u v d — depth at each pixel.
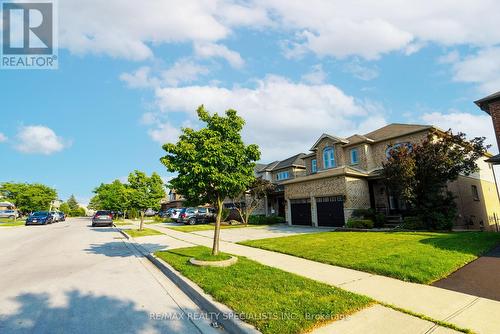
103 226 29.31
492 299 5.02
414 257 7.86
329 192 20.47
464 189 19.67
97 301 5.61
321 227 20.48
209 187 8.44
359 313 4.52
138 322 4.64
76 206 101.69
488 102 14.38
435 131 16.72
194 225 26.89
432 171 14.77
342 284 6.08
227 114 8.92
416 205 15.66
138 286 6.68
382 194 20.86
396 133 20.45
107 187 53.09
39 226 29.34
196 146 8.45
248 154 8.97
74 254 11.14
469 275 6.48
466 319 4.25
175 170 8.26
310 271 7.23
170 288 6.53
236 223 27.47
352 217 19.05
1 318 4.75
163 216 44.69
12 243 14.59
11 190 46.75
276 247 11.01
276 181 34.34
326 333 3.89
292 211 24.16
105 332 4.28
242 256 9.37
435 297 5.19
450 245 9.54
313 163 27.34
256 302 4.91
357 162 22.05
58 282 6.95
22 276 7.52
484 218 21.52
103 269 8.45
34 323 4.56
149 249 12.05
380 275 6.75
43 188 54.44
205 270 7.23
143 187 22.41
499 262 7.44
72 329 4.35
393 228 16.33
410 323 4.15
